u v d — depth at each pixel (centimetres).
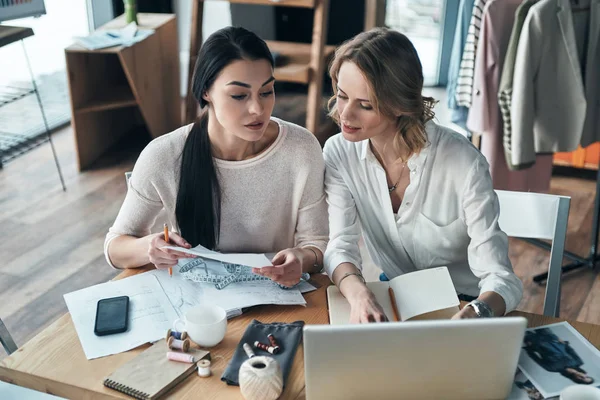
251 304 154
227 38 157
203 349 141
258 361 129
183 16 521
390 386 124
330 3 462
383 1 454
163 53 441
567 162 401
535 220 184
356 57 153
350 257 169
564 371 134
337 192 181
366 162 177
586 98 300
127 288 161
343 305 156
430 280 156
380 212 182
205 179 172
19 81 458
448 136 172
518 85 285
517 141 291
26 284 299
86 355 140
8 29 337
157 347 140
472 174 169
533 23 277
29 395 137
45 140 449
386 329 117
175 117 468
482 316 147
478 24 293
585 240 334
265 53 159
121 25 431
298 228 187
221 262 170
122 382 130
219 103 160
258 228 183
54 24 466
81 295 158
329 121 440
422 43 525
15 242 332
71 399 134
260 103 159
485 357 121
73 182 396
